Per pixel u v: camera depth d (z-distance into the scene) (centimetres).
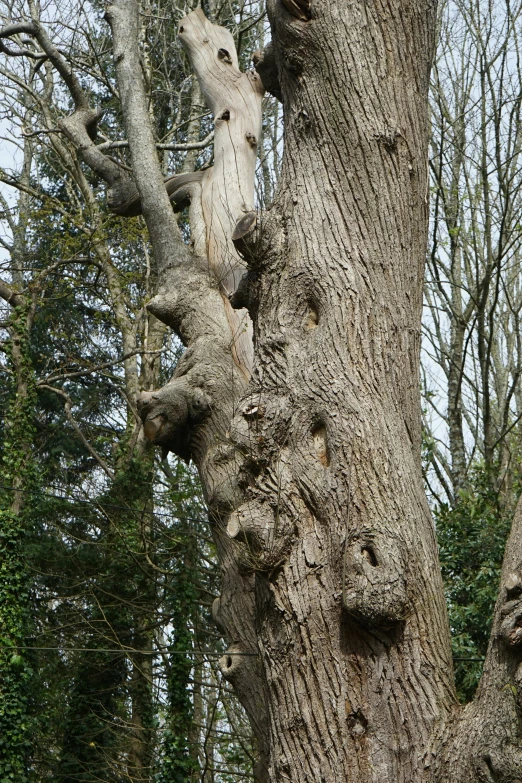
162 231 1052
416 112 679
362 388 610
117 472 1794
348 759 540
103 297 2238
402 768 531
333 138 664
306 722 557
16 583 1639
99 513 1711
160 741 1595
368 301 630
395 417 611
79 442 2597
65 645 1695
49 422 2702
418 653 555
